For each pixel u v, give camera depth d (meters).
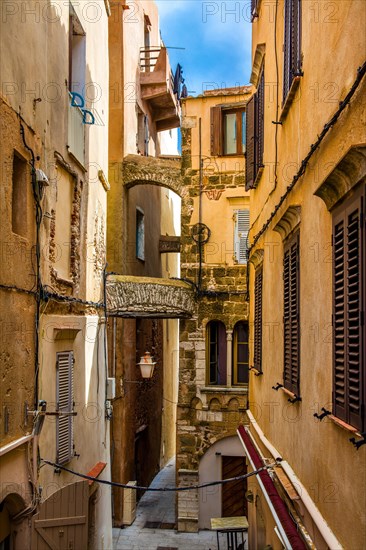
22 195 6.96
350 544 4.35
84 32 10.44
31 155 7.15
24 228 6.96
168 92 20.50
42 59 7.75
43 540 7.25
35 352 7.22
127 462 17.64
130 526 17.27
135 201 19.44
